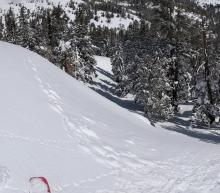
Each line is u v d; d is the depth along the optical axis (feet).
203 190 39.83
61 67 159.22
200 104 126.21
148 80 141.08
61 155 42.32
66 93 70.08
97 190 36.96
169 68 147.13
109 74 291.17
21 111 50.26
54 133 48.24
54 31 186.19
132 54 232.32
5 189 31.30
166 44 148.66
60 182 36.47
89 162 43.50
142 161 49.29
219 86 126.72
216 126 129.08
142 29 237.45
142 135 64.59
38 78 69.21
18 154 38.37
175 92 146.82
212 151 59.62
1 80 58.85
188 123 133.18
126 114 88.33
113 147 51.31
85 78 187.01
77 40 185.78
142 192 38.37
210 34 130.31
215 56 129.90
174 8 148.66
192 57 144.25
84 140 50.01
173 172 46.14
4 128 43.70
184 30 144.97
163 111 129.49
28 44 189.26
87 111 65.26
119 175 42.39
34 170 36.73
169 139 70.54
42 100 57.72
